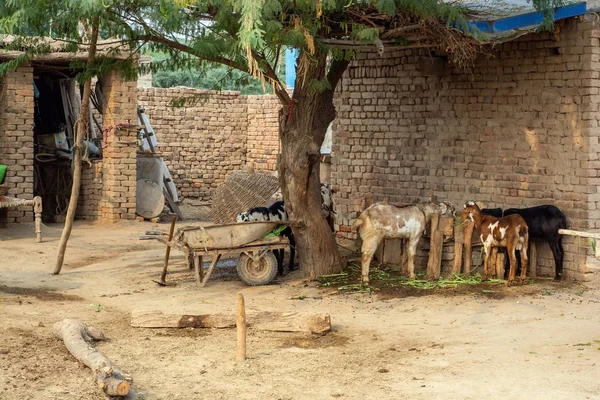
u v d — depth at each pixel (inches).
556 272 559.2
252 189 690.8
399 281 571.2
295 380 366.0
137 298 531.8
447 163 623.2
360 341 430.9
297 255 643.5
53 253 701.3
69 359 389.4
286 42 474.6
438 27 522.9
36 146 938.1
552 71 562.6
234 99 1144.2
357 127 677.3
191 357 400.5
